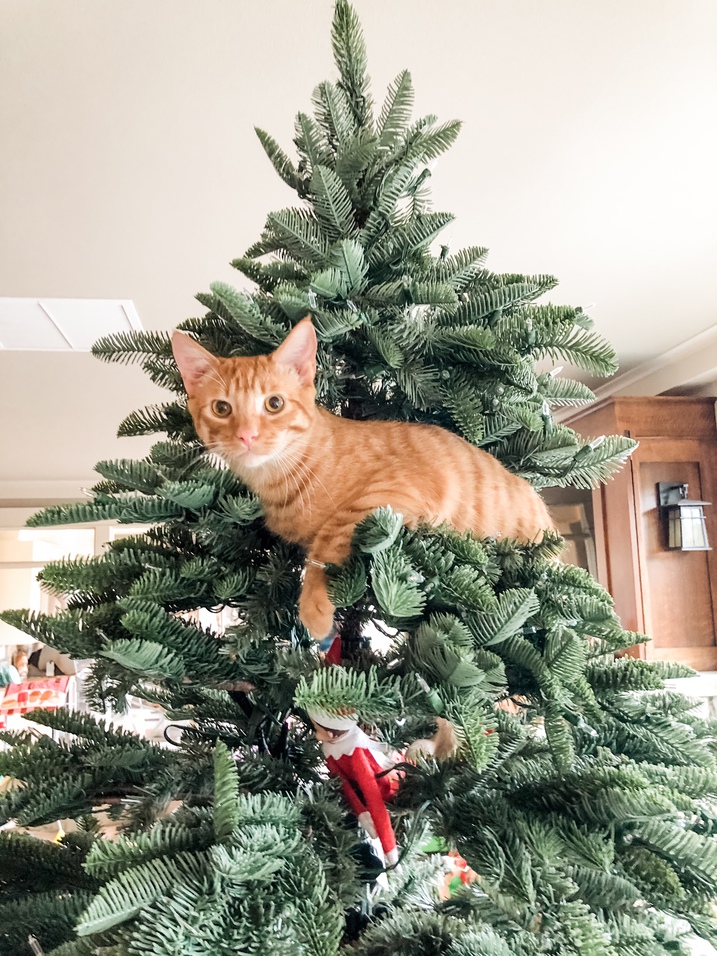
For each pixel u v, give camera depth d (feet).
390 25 3.70
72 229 5.49
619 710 1.79
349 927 1.76
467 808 1.60
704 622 8.33
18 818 1.64
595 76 4.13
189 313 7.07
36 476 13.73
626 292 7.04
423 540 1.74
